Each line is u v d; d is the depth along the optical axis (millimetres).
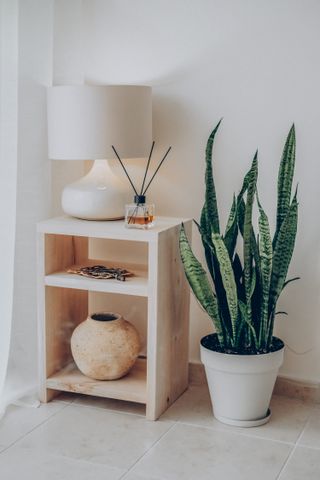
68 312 2869
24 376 2824
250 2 2674
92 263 2887
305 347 2795
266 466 2297
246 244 2473
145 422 2596
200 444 2438
